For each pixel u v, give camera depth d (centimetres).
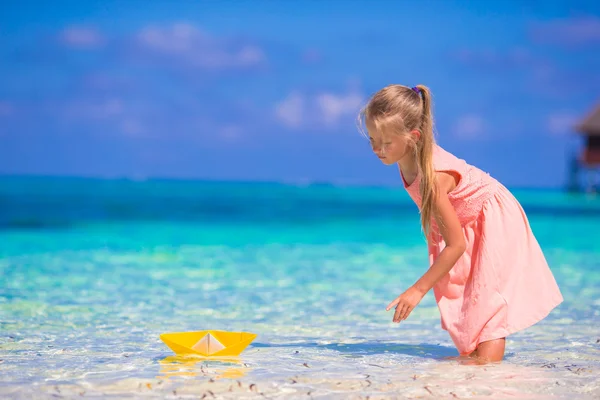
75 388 261
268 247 1093
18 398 248
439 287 343
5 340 365
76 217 2009
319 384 271
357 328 425
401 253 995
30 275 684
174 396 252
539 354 341
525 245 338
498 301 322
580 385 272
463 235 323
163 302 528
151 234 1370
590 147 4503
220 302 532
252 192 5659
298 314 480
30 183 7162
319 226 1700
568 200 4441
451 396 254
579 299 558
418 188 329
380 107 311
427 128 314
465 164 339
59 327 410
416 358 330
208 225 1706
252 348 354
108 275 700
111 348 347
